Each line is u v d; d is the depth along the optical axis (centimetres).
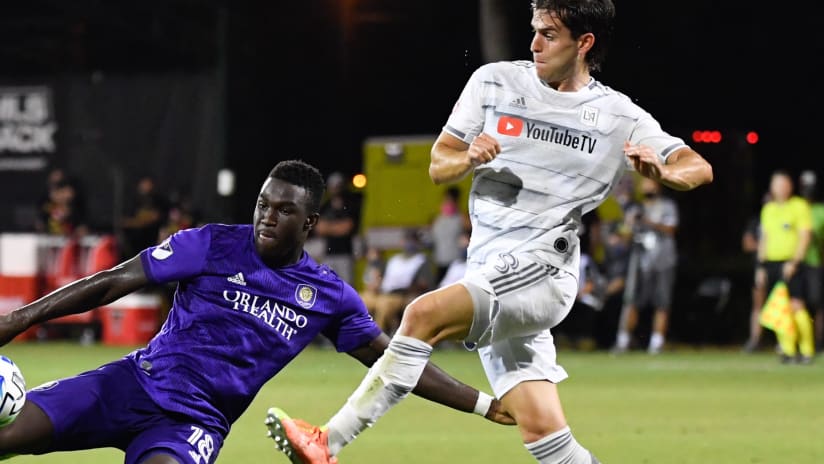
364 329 1792
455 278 6266
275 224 1689
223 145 7119
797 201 5691
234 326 1714
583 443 2959
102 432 1686
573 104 1812
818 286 5703
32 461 2641
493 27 7188
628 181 6316
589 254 6625
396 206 7256
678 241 7669
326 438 1730
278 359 1742
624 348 6450
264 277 1725
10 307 7125
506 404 1869
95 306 1678
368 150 7319
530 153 1812
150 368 1703
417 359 1753
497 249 1817
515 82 1828
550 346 1886
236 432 3172
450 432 3212
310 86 9438
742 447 2888
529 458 2706
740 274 7644
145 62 8706
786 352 5731
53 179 7106
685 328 7550
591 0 1794
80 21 8344
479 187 1850
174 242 1717
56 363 5422
